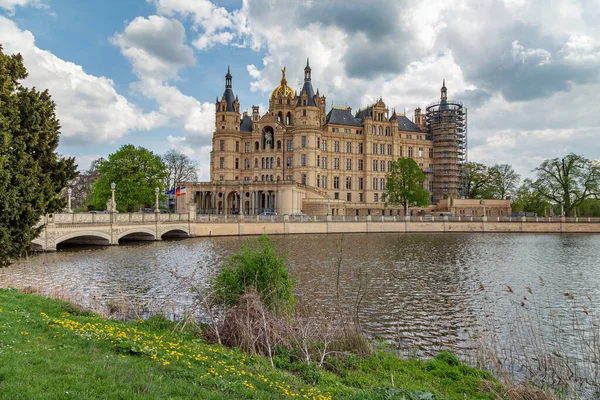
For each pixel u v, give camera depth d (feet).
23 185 67.15
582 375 49.70
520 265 134.62
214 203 333.42
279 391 32.94
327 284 99.14
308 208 335.47
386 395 35.58
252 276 57.62
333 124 390.83
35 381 26.45
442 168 422.00
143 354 36.63
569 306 82.99
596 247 193.47
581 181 344.49
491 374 46.65
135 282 96.48
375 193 397.80
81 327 43.93
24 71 74.69
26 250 74.33
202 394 28.71
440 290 95.30
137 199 267.59
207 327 56.49
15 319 42.80
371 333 65.05
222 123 374.02
